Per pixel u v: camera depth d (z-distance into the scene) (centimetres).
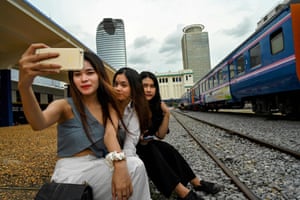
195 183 263
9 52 1557
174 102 7138
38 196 124
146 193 151
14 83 2397
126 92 188
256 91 960
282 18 718
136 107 188
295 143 496
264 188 271
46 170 391
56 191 124
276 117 998
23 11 1046
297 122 782
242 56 1071
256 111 1084
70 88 154
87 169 143
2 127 1464
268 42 812
